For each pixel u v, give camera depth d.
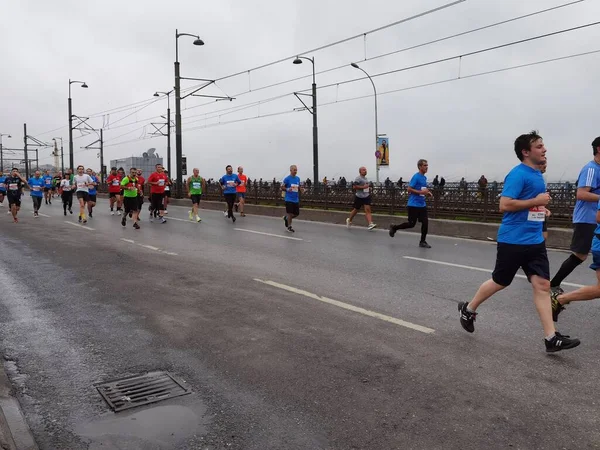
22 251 10.06
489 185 14.92
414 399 3.60
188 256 9.69
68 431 3.25
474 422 3.27
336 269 8.39
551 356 4.38
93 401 3.66
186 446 3.06
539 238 4.43
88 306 6.10
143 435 3.19
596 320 5.40
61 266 8.55
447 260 9.31
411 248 10.91
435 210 15.20
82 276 7.77
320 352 4.52
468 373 4.03
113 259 9.23
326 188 19.73
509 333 4.99
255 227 15.42
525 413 3.38
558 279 6.32
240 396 3.69
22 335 5.08
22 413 3.48
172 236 12.87
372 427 3.23
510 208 4.36
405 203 15.97
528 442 3.03
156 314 5.74
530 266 4.43
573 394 3.65
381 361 4.29
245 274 7.96
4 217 18.19
